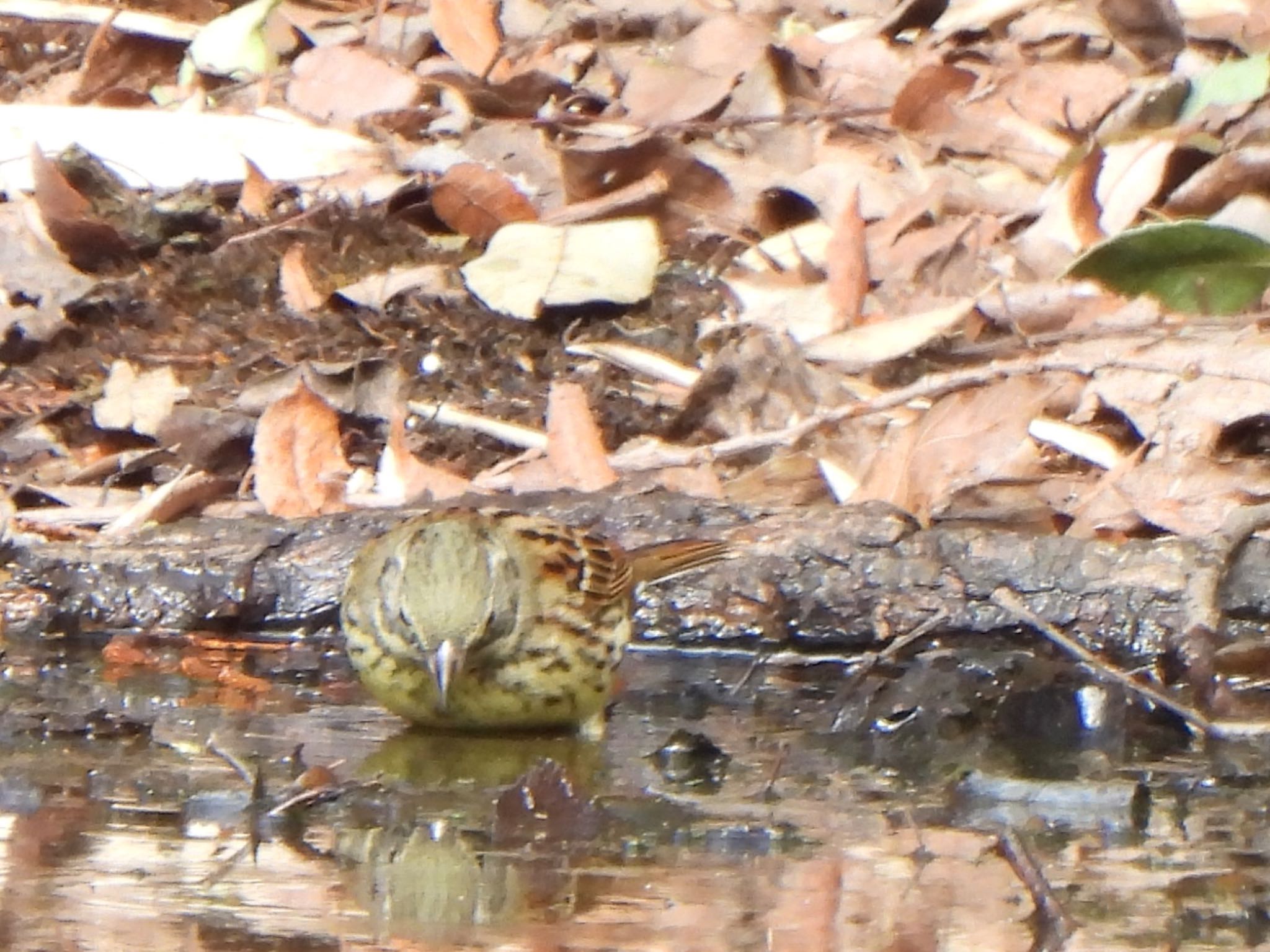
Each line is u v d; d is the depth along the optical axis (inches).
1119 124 521.7
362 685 357.4
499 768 318.7
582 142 542.0
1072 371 425.4
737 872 258.1
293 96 577.9
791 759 321.7
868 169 515.8
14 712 339.0
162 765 310.3
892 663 367.6
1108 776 308.3
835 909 243.3
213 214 528.4
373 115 565.9
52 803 289.3
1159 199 510.0
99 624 390.6
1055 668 348.2
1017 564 374.9
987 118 540.7
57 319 483.8
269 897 247.1
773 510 398.0
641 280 484.1
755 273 499.5
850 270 473.4
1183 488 404.2
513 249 491.5
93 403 454.3
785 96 559.2
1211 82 519.8
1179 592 367.9
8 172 541.3
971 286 478.9
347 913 240.7
